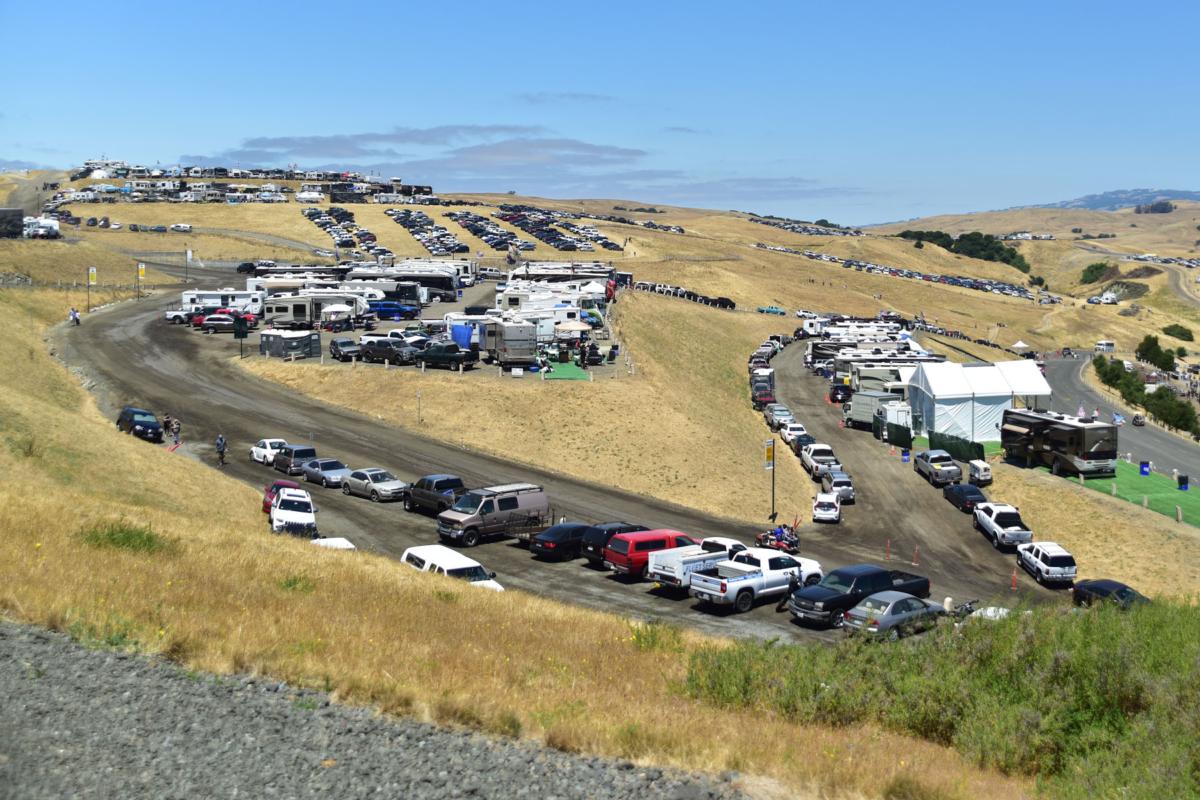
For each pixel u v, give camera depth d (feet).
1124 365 412.57
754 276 575.79
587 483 177.88
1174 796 43.11
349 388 220.02
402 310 317.22
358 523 140.77
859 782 41.60
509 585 117.39
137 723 40.68
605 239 622.54
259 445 172.24
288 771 38.04
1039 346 540.93
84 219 579.07
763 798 39.73
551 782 39.17
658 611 110.52
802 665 61.11
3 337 225.56
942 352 408.26
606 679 61.98
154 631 52.01
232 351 257.34
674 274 526.98
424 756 40.88
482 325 251.39
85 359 236.84
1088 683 55.98
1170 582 148.36
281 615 63.36
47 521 79.10
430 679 52.24
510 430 198.29
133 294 351.25
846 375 297.12
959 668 59.21
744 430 233.76
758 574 113.91
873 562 148.97
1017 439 210.59
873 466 211.82
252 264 442.09
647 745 44.52
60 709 40.88
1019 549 150.41
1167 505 179.73
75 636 50.06
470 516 134.51
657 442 199.21
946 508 182.91
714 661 63.00
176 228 555.28
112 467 129.80
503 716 45.83
